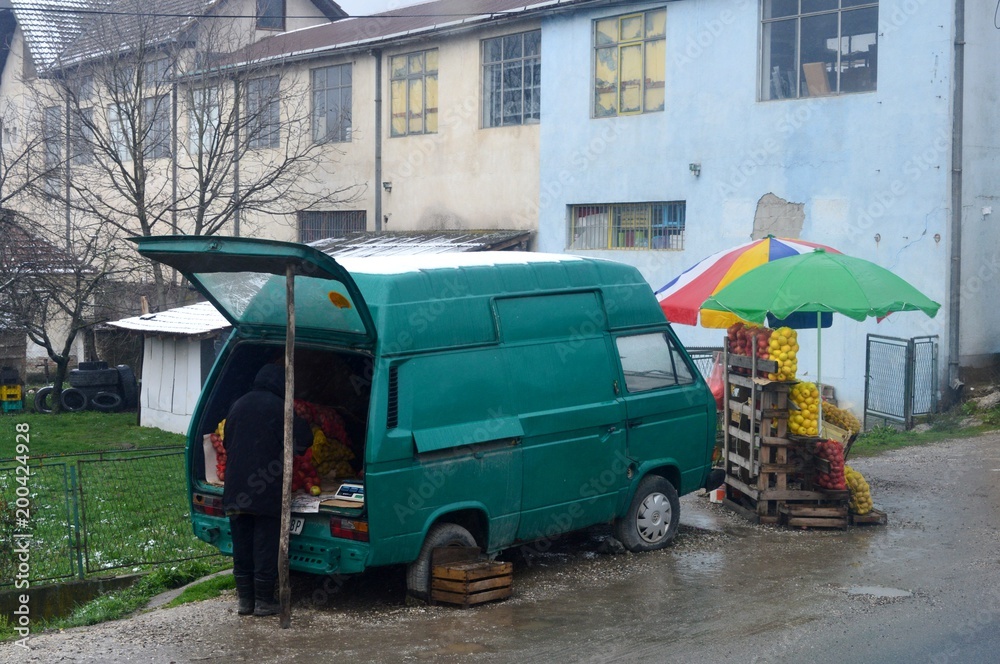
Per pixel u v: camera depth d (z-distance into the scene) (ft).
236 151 82.89
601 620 22.59
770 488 32.07
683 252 68.08
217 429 26.16
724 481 33.17
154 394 72.54
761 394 31.60
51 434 68.18
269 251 21.77
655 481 28.99
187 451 26.07
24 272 75.56
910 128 57.31
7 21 112.68
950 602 23.49
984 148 58.39
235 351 26.21
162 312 76.23
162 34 83.87
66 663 20.39
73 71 86.84
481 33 80.28
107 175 84.99
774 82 63.57
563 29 74.28
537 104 77.46
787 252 34.24
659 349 29.53
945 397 56.85
